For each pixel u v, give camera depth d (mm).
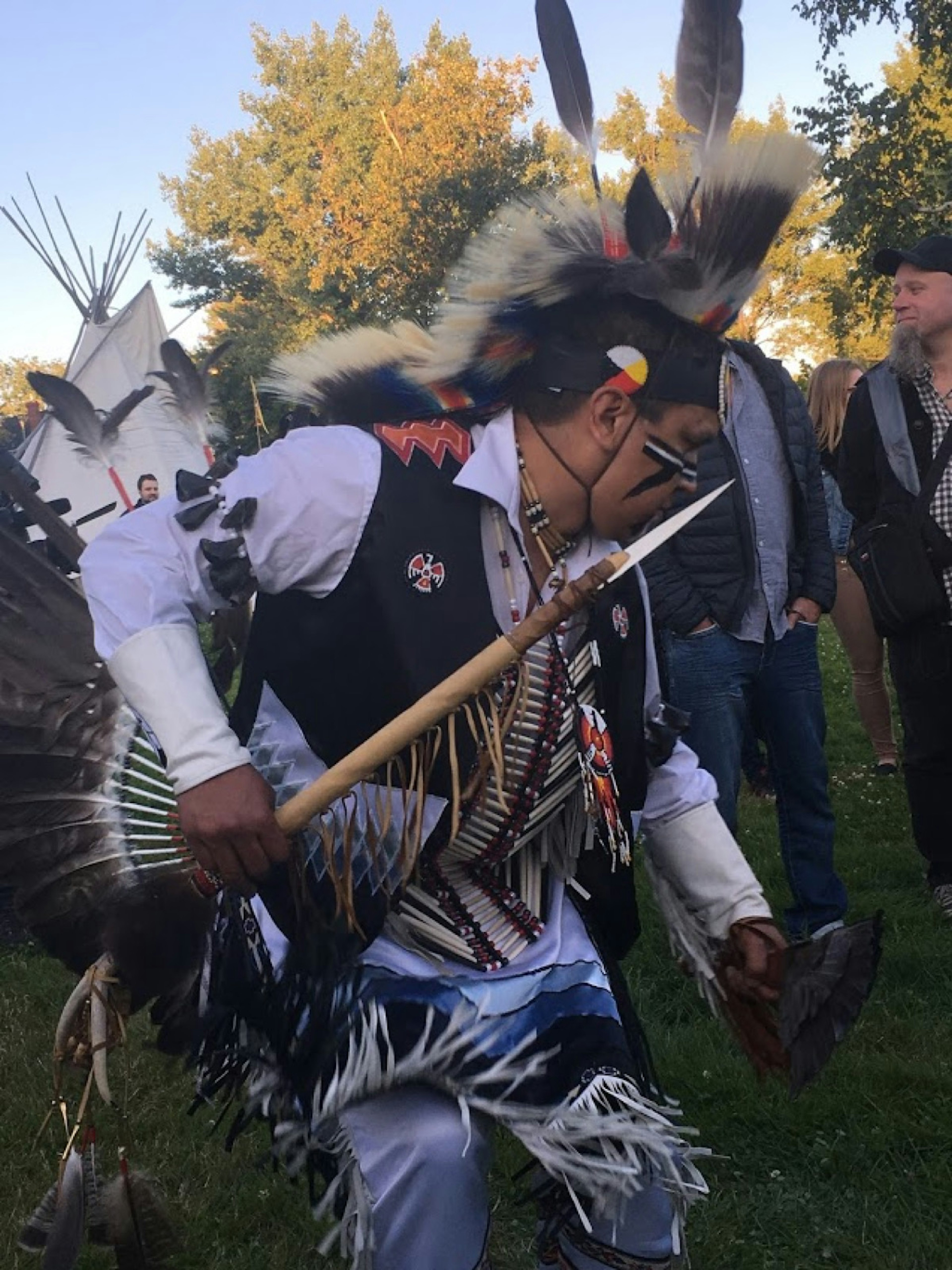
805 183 1685
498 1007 1797
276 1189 3062
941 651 4207
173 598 1662
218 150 44125
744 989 2059
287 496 1675
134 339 9141
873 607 4258
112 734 1830
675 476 1763
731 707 4016
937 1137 3094
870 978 1903
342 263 36000
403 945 1812
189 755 1606
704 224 1683
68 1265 1917
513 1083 1751
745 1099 3262
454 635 1695
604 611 1846
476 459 1723
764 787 6215
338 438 1715
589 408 1732
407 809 1711
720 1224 2852
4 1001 4152
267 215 44125
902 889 4812
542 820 1845
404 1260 1725
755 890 2061
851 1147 3080
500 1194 2994
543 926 1890
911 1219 2840
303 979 1773
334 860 1731
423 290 28625
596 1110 1737
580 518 1790
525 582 1760
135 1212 1997
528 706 1756
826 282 30578
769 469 4023
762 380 4078
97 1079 1852
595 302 1730
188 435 2311
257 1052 1854
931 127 17359
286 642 1734
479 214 33594
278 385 1863
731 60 1750
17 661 1795
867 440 4270
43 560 1815
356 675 1711
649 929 4336
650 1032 3670
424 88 36531
